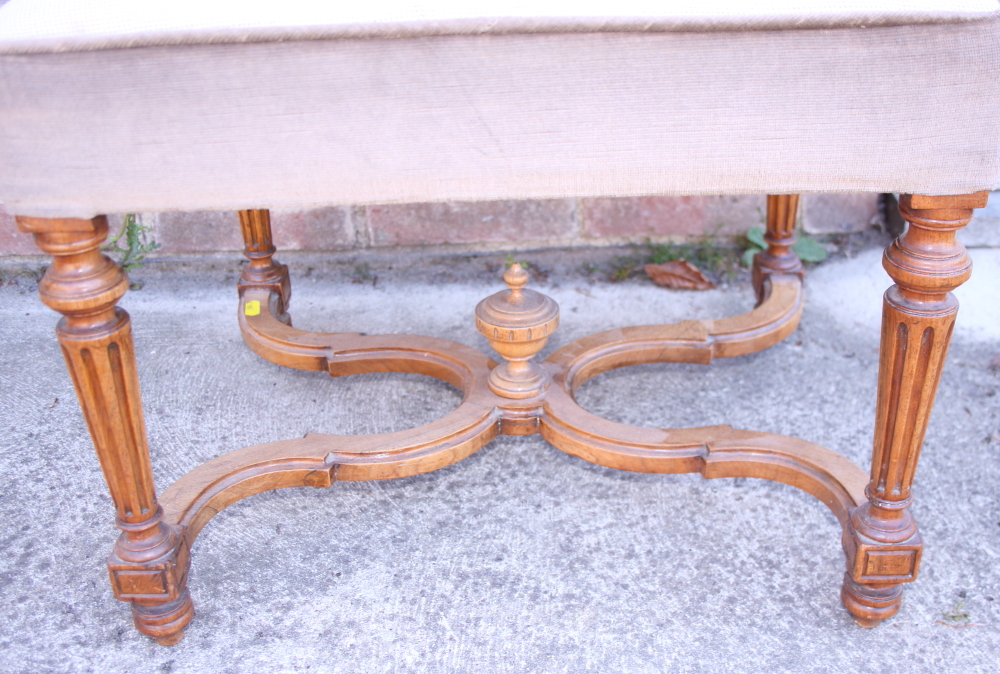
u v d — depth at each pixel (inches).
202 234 65.9
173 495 35.9
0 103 23.9
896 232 69.1
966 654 33.4
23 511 41.5
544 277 66.7
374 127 25.2
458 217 67.2
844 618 35.3
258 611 35.8
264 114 24.8
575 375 47.4
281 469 38.7
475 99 25.0
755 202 68.2
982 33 24.9
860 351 55.9
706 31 24.6
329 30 23.8
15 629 34.9
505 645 33.9
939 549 38.9
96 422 29.5
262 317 53.2
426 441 40.3
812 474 38.0
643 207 67.8
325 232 66.9
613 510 41.8
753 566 38.2
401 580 37.4
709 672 32.6
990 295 61.5
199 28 23.5
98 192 25.3
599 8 24.4
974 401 50.1
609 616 35.3
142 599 32.9
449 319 60.4
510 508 42.0
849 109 25.9
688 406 50.1
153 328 58.8
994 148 26.2
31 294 62.7
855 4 24.8
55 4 24.9
